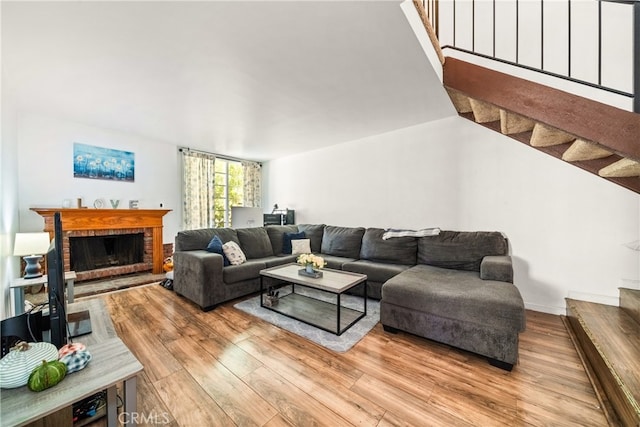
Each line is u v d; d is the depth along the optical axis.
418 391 1.56
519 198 2.82
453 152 3.26
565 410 1.41
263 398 1.50
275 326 2.41
